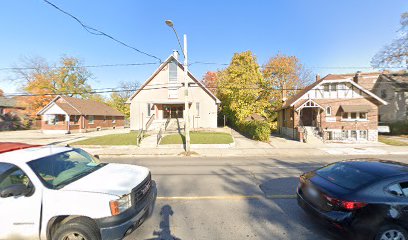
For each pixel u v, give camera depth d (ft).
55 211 11.44
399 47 83.20
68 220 11.83
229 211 17.71
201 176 28.99
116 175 14.49
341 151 51.08
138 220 12.72
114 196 11.77
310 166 34.81
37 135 93.81
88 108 121.60
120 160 43.01
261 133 67.46
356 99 72.84
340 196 12.62
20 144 16.78
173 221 16.06
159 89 85.51
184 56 49.55
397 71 103.50
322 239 13.53
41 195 11.69
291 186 24.02
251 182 25.73
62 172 13.98
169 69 85.15
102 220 11.31
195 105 84.58
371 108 71.10
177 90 85.10
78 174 14.32
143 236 14.02
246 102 100.12
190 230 14.74
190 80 84.69
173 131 78.48
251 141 67.72
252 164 36.88
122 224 11.64
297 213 17.24
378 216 12.02
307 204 14.74
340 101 73.56
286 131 90.89
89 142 62.44
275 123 114.73
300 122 77.15
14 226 11.58
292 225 15.33
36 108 134.41
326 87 74.43
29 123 139.95
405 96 98.48
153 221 16.08
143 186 14.11
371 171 13.98
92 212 11.34
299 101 76.02
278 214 17.08
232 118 113.29
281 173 30.07
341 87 73.72
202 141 59.41
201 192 22.41
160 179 27.66
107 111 140.36
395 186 12.73
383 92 103.60
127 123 188.55
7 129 130.41
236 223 15.67
